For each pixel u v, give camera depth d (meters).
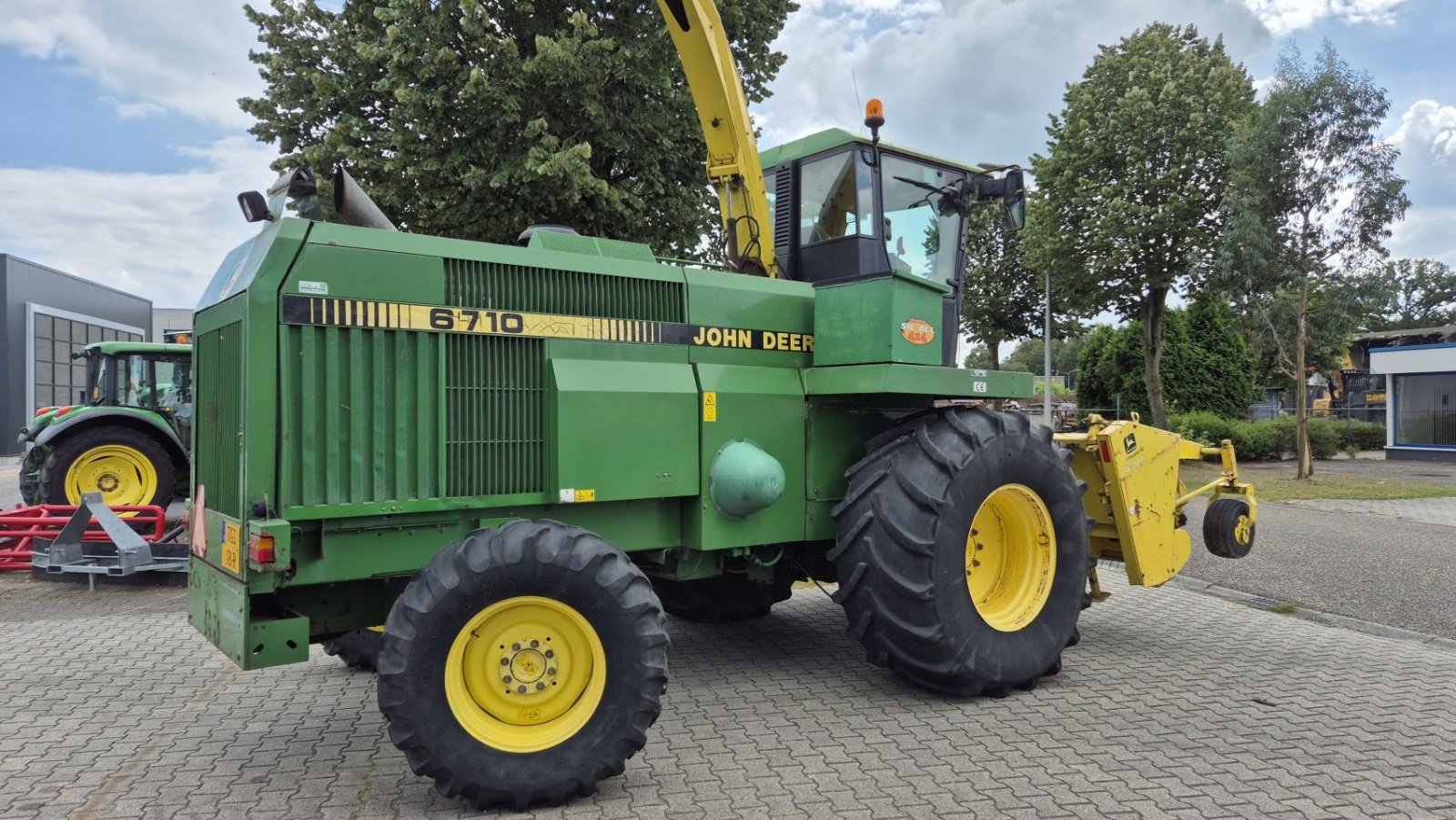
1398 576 7.52
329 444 3.30
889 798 3.20
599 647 3.26
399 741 3.01
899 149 5.02
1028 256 21.78
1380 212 14.56
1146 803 3.16
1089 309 20.12
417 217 10.22
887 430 4.72
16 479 19.44
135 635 5.64
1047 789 3.28
